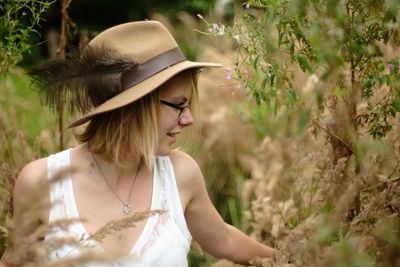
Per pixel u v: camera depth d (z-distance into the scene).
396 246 1.96
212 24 2.30
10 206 2.50
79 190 2.21
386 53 2.33
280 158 3.22
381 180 2.19
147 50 2.21
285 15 2.12
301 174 2.90
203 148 4.43
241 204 3.97
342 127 2.28
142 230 2.16
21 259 1.44
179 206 2.26
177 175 2.30
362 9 2.09
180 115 2.25
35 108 3.58
